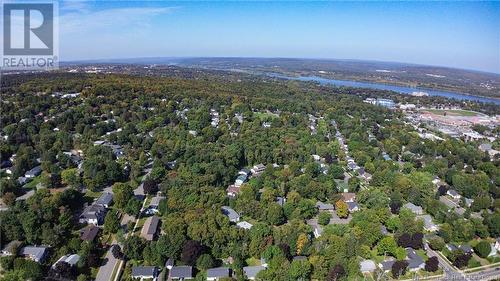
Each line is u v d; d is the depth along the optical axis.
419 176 197.75
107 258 123.94
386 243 129.88
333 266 116.88
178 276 114.44
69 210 143.50
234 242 128.25
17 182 171.62
